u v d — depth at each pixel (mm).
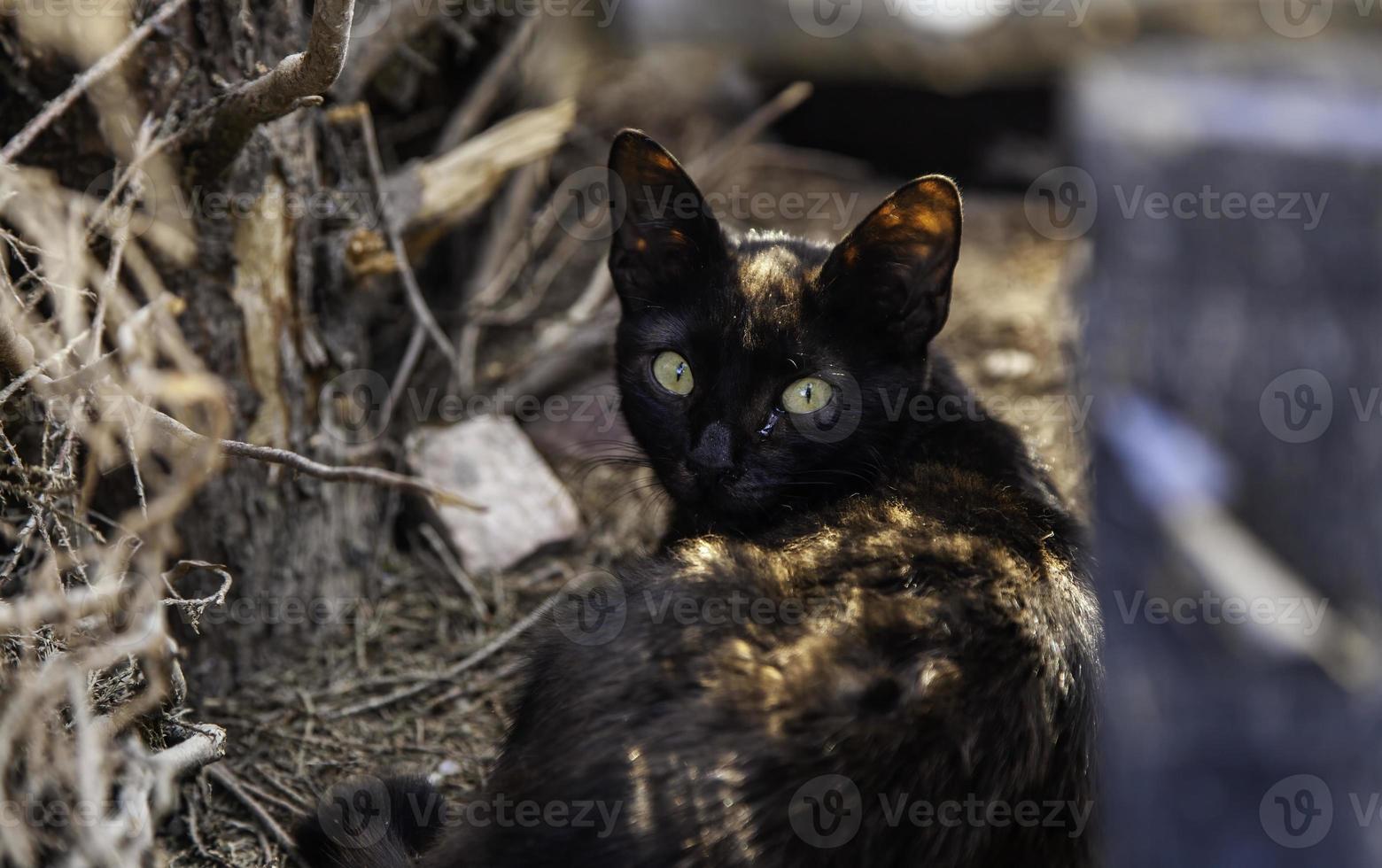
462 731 2863
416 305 3223
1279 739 1489
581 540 3611
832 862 1750
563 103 3629
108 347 2457
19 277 2307
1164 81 1933
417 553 3566
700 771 1767
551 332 4191
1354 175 1536
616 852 1762
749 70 6102
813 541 2230
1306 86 1813
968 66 5898
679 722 1815
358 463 3219
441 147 3867
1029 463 2672
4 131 2527
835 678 1836
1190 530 1562
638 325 2750
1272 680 1498
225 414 2234
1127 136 1752
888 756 1787
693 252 2680
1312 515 1502
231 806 2576
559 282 4738
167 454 2652
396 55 3699
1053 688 1991
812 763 1762
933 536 2205
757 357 2531
